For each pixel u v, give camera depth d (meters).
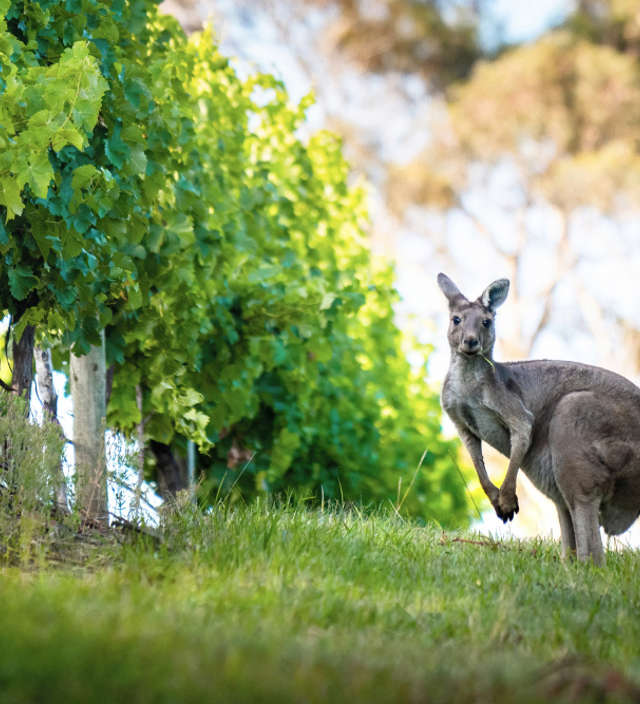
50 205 13.27
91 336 14.51
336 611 10.40
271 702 7.16
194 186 19.59
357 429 26.69
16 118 12.48
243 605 10.12
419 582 12.52
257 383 23.56
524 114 53.94
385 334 29.77
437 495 28.98
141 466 14.09
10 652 7.40
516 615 11.07
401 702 7.40
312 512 15.83
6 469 12.91
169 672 7.39
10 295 14.32
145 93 15.36
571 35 55.09
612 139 53.84
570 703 7.66
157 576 11.28
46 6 14.23
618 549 16.56
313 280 22.75
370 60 57.81
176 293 17.94
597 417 14.93
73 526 12.67
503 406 15.29
